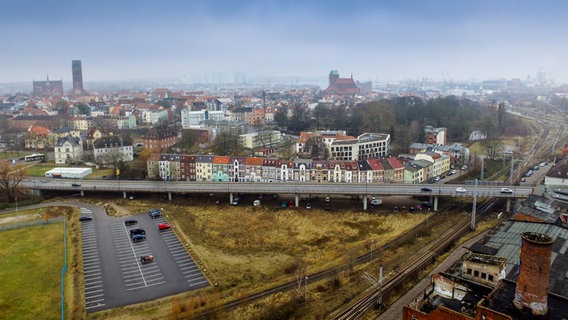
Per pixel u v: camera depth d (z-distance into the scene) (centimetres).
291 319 9069
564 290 7538
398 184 18162
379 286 9556
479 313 6544
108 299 9925
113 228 14675
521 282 6525
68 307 9562
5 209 17175
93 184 19338
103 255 12394
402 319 8169
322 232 14438
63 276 10962
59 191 19350
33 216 16125
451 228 14512
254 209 16812
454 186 17700
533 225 10681
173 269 11500
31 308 9538
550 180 16738
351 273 11169
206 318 9081
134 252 12612
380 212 16325
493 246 9625
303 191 17112
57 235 13962
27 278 10919
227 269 11512
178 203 17662
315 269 11481
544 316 6391
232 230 14588
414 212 16238
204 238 13775
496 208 16688
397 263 11706
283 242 13538
